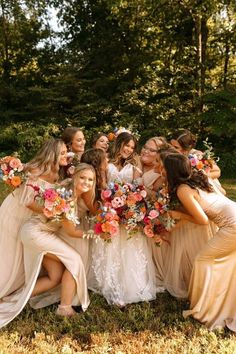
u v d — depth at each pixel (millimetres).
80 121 17203
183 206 3840
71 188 3908
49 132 17047
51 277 3996
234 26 15969
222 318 3730
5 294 4066
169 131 15836
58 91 18016
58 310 3900
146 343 3430
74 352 3285
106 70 18438
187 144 4793
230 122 13898
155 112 16672
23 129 17156
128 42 17875
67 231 3986
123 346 3354
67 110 17797
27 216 4117
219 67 18031
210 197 3805
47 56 19453
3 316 3787
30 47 19641
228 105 14031
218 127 14047
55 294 4180
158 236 4234
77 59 18703
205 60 16812
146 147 4652
